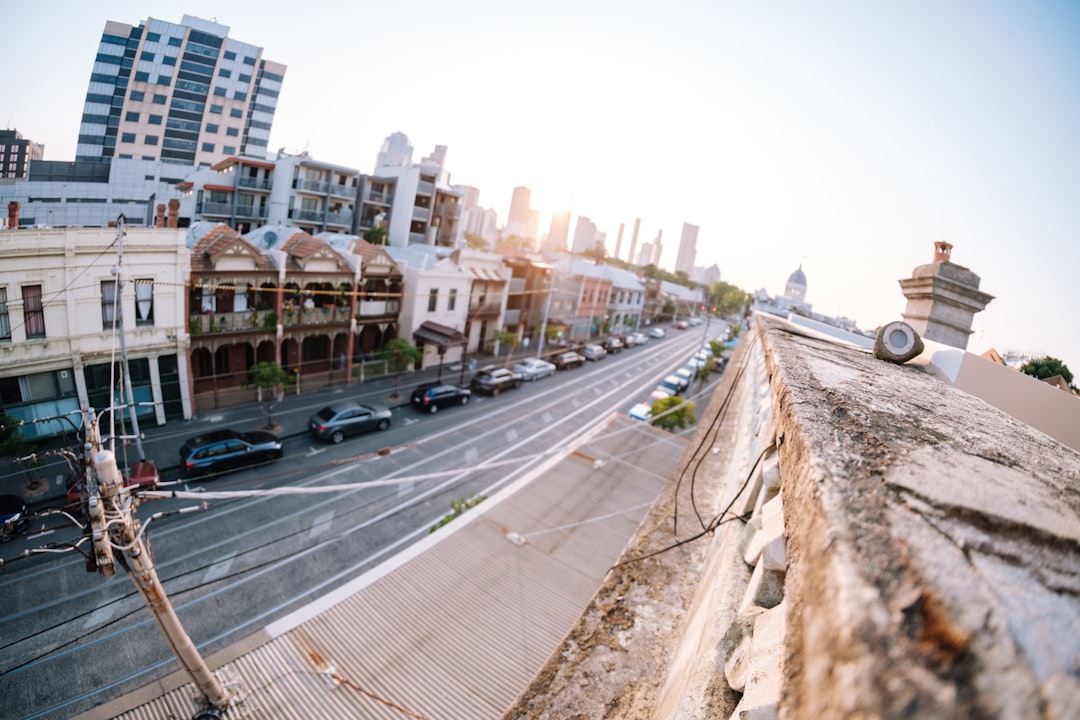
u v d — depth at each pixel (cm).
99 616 1053
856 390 175
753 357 687
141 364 1797
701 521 405
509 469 1962
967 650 46
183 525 1351
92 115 5294
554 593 1117
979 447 125
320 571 1275
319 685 874
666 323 7075
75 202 4688
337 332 2527
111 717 848
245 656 912
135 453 1647
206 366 2136
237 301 2142
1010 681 41
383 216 4203
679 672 205
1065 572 65
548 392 3038
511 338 3566
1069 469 122
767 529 167
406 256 3081
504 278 3547
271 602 1158
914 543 68
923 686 42
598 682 244
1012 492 94
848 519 75
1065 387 692
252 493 634
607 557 1242
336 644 952
